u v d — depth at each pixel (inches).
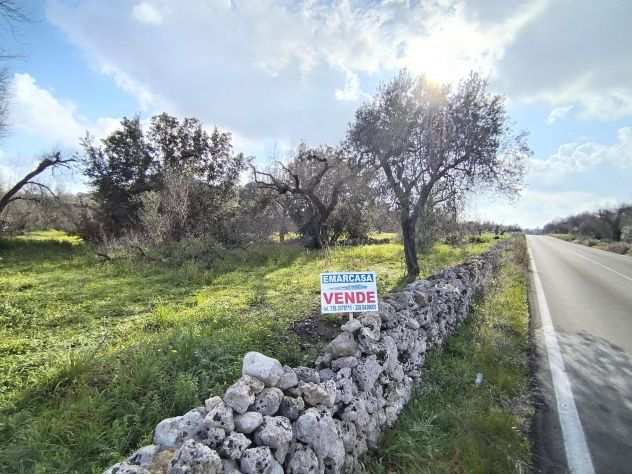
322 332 193.3
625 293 380.5
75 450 99.7
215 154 878.4
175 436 74.0
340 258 526.3
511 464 106.5
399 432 117.2
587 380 165.8
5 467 93.1
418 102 369.1
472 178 368.2
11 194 745.6
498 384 153.9
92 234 802.2
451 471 101.7
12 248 665.6
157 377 134.1
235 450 70.1
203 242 534.9
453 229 806.5
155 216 557.6
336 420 95.7
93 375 141.5
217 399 84.0
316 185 769.6
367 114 399.9
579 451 115.0
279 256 529.7
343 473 92.7
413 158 375.6
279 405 86.2
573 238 2039.9
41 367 153.4
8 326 219.3
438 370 161.5
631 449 116.5
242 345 166.4
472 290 287.4
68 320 231.9
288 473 78.7
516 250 804.6
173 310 250.7
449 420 125.2
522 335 226.2
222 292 307.4
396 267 447.8
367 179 433.1
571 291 386.9
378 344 125.2
